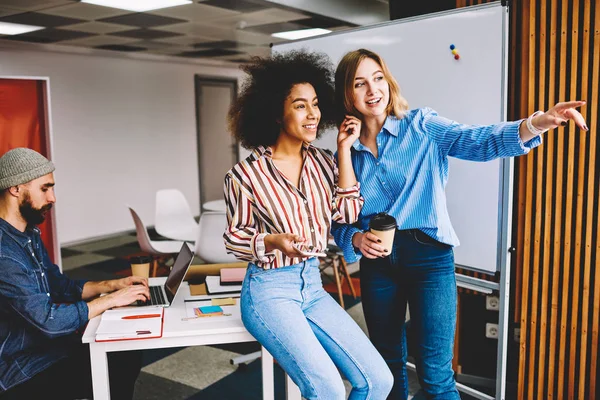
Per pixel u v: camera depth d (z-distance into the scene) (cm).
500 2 234
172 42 731
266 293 161
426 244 192
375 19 648
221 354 348
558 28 231
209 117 974
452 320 198
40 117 456
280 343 156
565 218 239
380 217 173
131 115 832
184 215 541
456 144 186
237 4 498
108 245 735
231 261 400
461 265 263
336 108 193
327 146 325
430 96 268
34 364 198
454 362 301
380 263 201
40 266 204
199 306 201
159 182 883
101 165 792
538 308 257
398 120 197
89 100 773
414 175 194
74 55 751
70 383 206
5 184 190
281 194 164
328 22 598
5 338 193
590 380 246
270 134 173
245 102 175
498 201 244
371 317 208
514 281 275
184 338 178
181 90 912
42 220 204
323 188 173
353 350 160
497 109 241
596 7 221
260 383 306
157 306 201
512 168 233
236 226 165
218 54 868
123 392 224
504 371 244
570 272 246
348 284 485
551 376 254
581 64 230
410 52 274
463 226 259
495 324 286
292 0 509
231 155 1025
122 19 567
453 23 253
